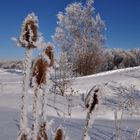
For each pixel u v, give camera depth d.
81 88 17.31
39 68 0.90
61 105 12.50
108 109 12.58
